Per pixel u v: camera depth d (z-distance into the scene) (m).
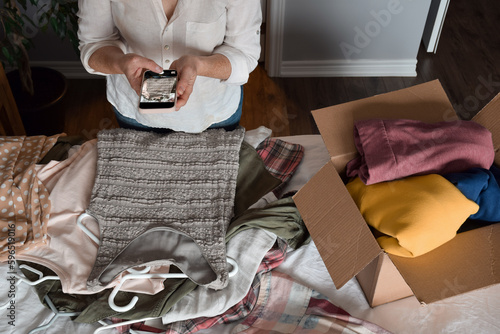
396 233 1.11
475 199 1.19
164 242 1.41
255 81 3.02
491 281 1.07
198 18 1.38
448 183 1.18
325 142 1.36
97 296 1.35
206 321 1.30
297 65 3.04
